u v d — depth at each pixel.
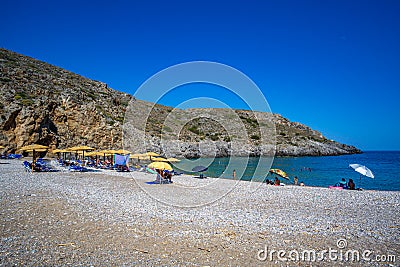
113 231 8.81
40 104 44.16
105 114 54.00
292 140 101.44
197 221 10.36
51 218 9.89
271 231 9.34
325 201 15.60
